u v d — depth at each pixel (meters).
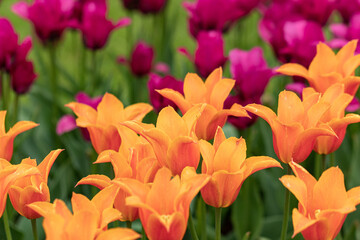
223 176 1.10
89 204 1.04
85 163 1.72
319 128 1.13
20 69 1.65
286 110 1.16
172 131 1.11
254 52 1.57
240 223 1.59
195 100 1.24
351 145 1.74
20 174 1.06
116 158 1.10
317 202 1.07
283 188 1.64
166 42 2.48
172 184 1.03
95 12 1.96
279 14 1.94
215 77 1.25
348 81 1.29
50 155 1.11
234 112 1.21
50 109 2.11
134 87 2.19
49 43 1.95
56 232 0.98
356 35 1.67
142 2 2.35
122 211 1.13
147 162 1.11
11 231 1.49
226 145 1.10
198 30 1.91
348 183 1.64
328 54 1.32
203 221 1.35
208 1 1.85
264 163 1.10
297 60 1.57
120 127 1.16
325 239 1.06
